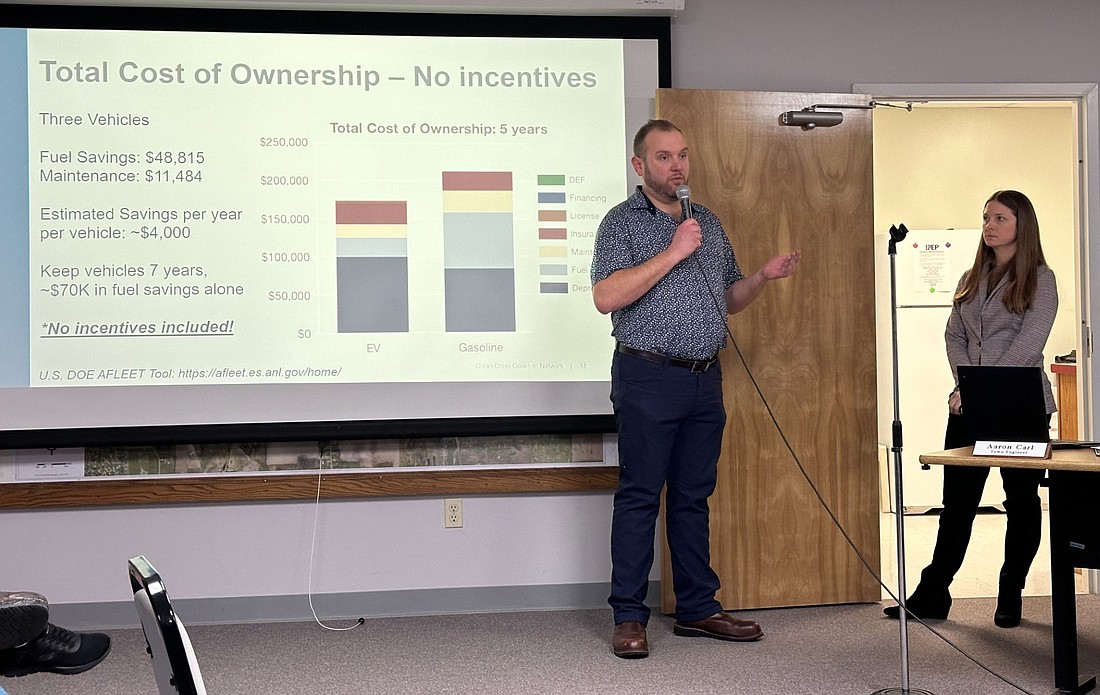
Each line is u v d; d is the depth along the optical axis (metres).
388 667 3.41
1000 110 7.50
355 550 4.12
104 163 3.96
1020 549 3.79
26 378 3.91
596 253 3.67
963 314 4.01
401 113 4.08
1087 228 4.37
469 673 3.32
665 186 3.60
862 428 4.20
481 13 4.11
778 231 4.15
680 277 3.57
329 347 4.03
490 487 4.11
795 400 4.16
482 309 4.09
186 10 4.00
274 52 4.04
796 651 3.51
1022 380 2.96
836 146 4.19
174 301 3.98
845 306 4.20
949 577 3.93
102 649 2.38
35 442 3.89
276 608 4.07
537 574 4.18
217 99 4.01
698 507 3.73
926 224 7.50
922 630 3.78
